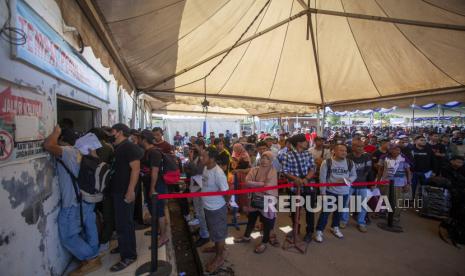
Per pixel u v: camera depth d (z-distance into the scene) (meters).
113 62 3.78
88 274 2.94
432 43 4.71
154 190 3.78
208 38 4.60
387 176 5.43
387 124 44.03
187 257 4.30
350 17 4.61
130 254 3.16
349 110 8.45
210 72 6.13
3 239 1.72
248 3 4.05
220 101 7.66
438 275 3.50
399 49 5.26
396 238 4.70
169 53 4.63
